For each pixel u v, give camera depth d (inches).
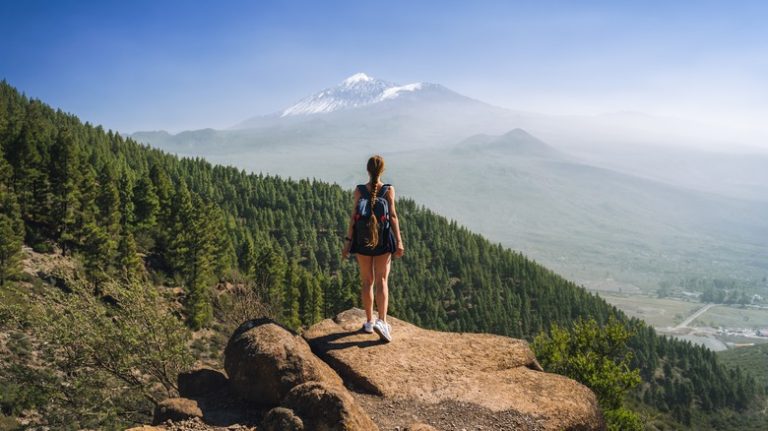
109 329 510.6
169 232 2908.5
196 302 1920.5
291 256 6397.6
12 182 2674.7
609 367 751.1
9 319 514.0
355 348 282.5
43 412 498.0
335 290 3216.0
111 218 2829.7
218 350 1567.4
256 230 6264.8
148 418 532.4
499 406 236.7
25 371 491.8
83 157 3762.3
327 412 196.9
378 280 288.2
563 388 255.3
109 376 515.5
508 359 285.4
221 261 3063.5
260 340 249.8
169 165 7219.5
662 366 7824.8
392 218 279.0
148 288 564.4
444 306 7342.5
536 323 7450.8
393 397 241.1
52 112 6820.9
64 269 573.6
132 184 3649.1
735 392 7214.6
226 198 7406.5
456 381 255.9
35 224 2610.7
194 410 233.6
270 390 235.8
